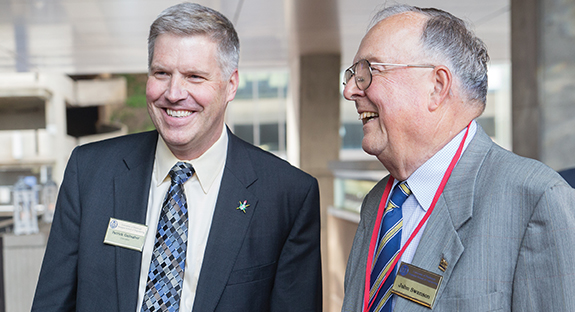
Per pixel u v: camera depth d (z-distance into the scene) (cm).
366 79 116
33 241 362
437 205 111
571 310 89
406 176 121
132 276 141
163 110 139
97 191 151
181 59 133
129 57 927
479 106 117
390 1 127
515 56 432
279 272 156
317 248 164
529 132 413
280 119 1920
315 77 947
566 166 395
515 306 96
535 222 96
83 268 145
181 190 148
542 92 397
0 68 1050
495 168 107
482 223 102
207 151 151
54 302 147
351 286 128
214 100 139
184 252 142
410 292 106
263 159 163
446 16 117
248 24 680
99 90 1988
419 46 113
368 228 134
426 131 114
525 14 414
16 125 1839
